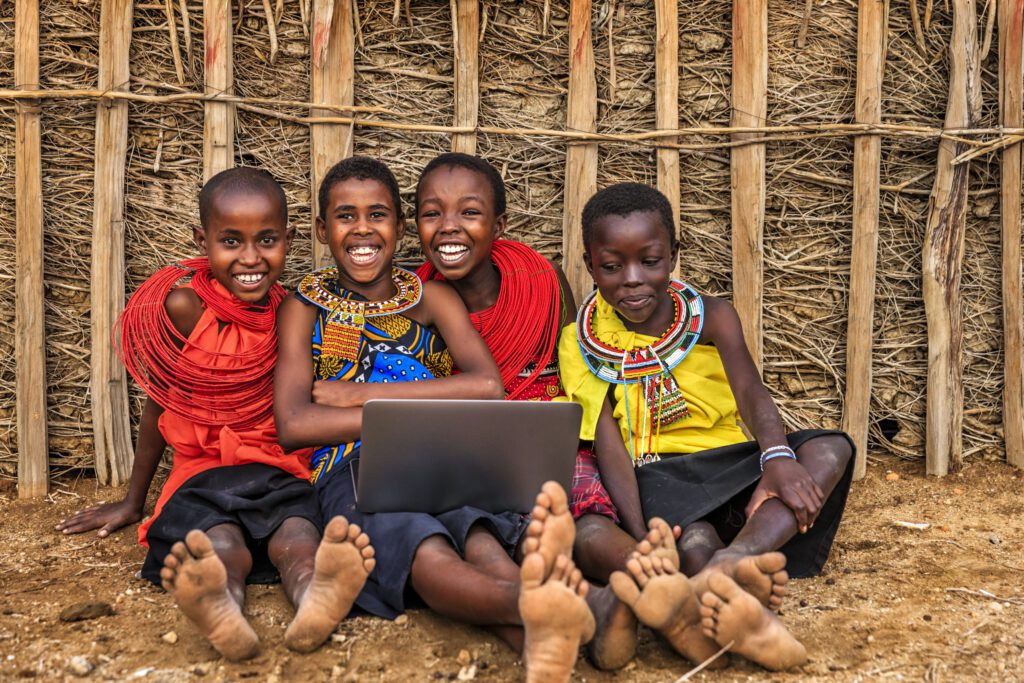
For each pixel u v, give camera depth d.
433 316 3.03
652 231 2.78
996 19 3.53
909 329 3.63
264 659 2.13
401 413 2.35
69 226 3.41
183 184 3.45
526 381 3.14
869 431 3.69
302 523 2.56
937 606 2.47
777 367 3.63
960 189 3.52
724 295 3.62
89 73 3.37
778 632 2.04
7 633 2.27
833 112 3.54
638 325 2.97
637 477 2.80
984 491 3.44
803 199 3.56
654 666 2.13
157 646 2.20
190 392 2.90
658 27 3.50
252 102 3.42
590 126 3.53
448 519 2.46
